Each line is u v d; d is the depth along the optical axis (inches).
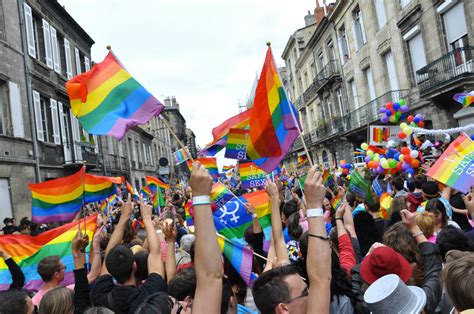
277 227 134.8
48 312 122.5
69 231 207.3
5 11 642.8
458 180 197.8
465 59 557.3
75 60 954.1
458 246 131.6
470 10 553.6
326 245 86.7
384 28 790.5
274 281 92.1
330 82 1109.7
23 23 690.2
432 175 206.5
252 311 121.9
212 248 82.4
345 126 1025.5
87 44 1058.1
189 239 202.4
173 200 554.3
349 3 940.0
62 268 163.6
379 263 109.6
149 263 145.7
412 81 716.7
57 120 794.8
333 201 253.1
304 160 587.8
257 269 160.2
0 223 573.6
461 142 205.0
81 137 903.7
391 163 359.3
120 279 135.3
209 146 274.2
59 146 792.3
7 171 598.5
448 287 85.6
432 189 224.7
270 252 137.2
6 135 601.0
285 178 538.6
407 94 722.2
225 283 105.4
